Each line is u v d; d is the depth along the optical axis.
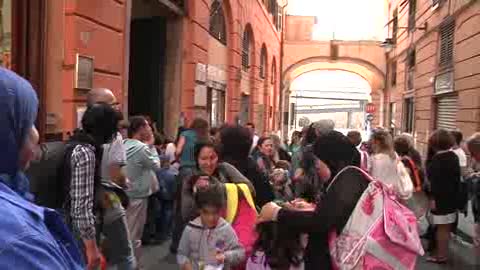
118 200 4.56
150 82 11.86
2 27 5.48
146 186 6.05
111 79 7.73
